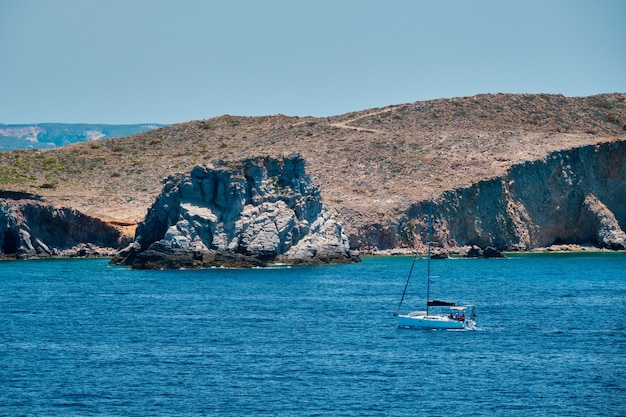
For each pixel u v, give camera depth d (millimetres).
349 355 144000
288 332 163750
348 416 112750
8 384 126562
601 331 166250
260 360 140375
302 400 118875
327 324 172500
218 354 144625
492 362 139875
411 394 121625
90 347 150750
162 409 115312
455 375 131500
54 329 168125
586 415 113938
